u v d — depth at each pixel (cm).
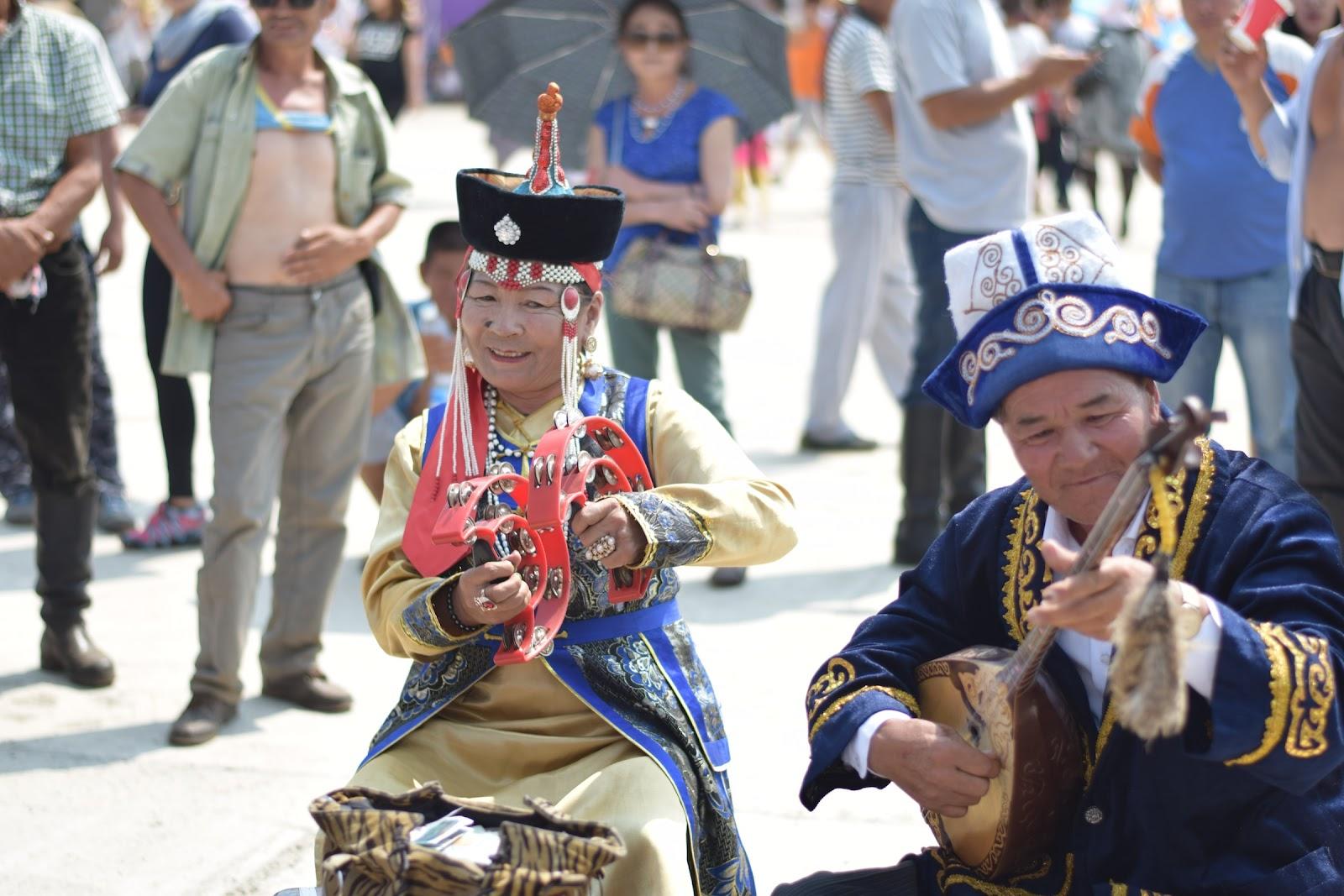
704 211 893
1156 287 872
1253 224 828
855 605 855
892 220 1134
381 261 730
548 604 405
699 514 410
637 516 398
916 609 412
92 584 902
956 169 877
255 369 677
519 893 344
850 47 1094
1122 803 366
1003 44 893
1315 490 675
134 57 2711
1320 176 641
